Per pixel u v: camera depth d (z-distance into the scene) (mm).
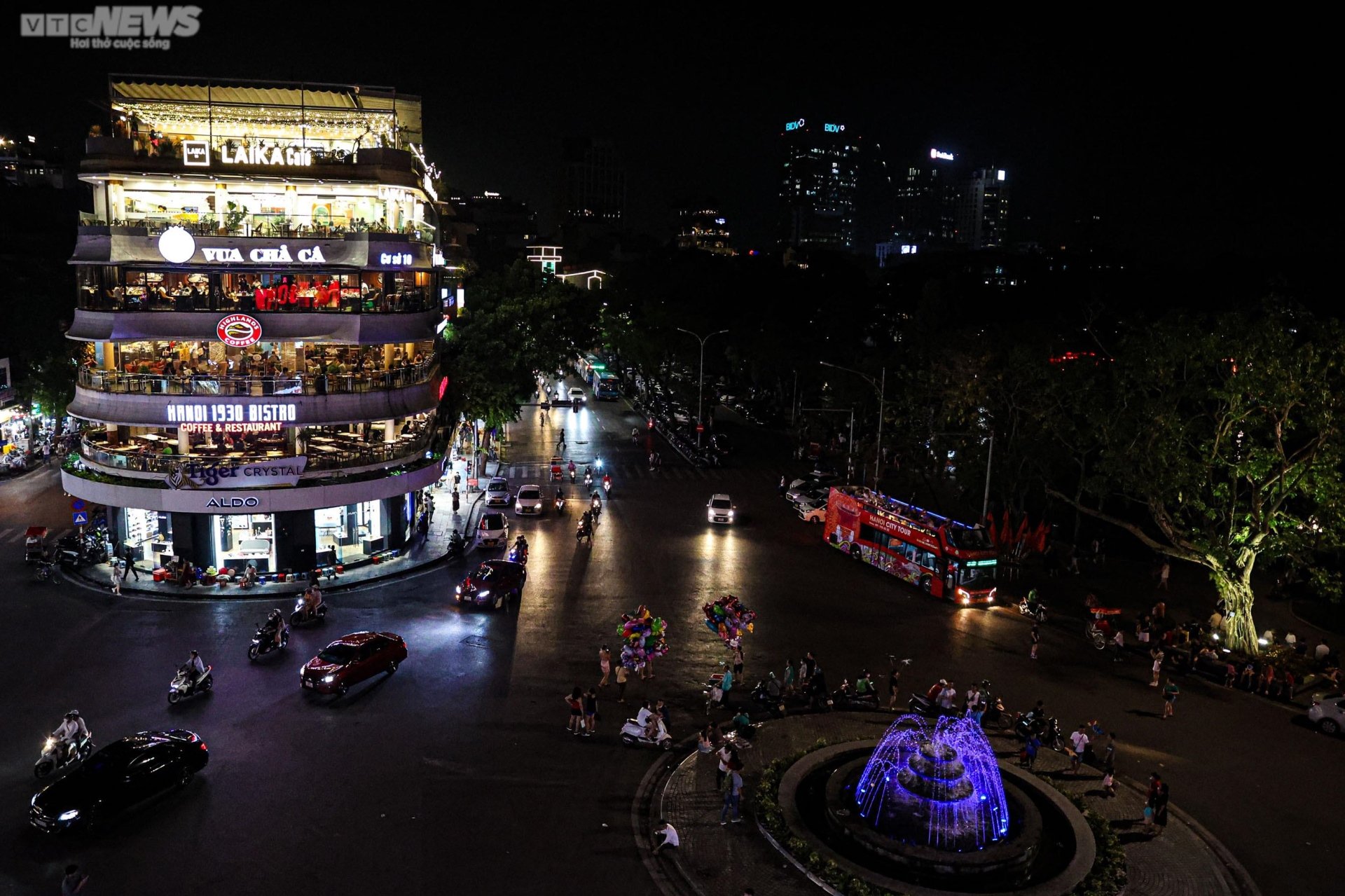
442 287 65938
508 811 25516
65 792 23641
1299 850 25094
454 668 34875
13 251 83375
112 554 46125
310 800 25562
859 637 39625
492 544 50625
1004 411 53125
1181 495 40250
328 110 51062
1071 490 66312
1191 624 39344
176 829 24000
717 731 29203
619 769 28109
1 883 21547
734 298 111812
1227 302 73125
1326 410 35219
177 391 43344
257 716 30484
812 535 55969
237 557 44688
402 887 21953
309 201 49000
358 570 46125
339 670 32062
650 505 62094
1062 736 31453
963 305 86812
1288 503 44906
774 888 22812
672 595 43906
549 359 72750
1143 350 40344
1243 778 28906
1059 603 45000
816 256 126312
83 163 43438
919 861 23172
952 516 61312
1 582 42969
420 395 50188
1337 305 68688
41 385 65875
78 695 31484
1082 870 23406
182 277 45156
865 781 26203
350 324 45375
